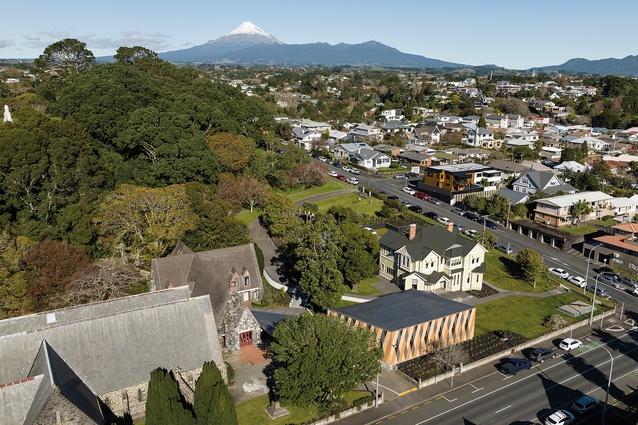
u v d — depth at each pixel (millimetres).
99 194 98250
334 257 76625
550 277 92188
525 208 127500
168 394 42219
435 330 66062
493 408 55188
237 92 165375
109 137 116562
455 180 142375
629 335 73188
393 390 58062
